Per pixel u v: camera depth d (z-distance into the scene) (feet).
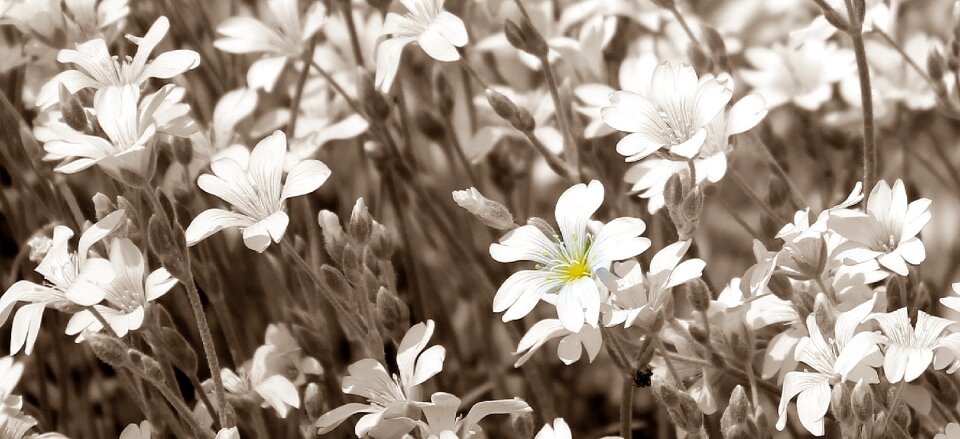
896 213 1.14
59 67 1.36
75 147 1.15
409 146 1.39
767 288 1.16
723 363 1.18
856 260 1.14
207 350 1.14
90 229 1.17
